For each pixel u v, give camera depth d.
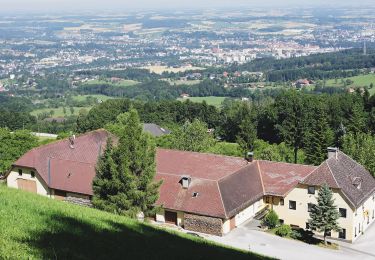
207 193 56.62
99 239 24.42
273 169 65.31
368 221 61.72
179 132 92.44
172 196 57.66
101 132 74.25
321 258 49.84
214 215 54.44
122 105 157.75
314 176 58.84
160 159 66.56
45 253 19.70
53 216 26.48
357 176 61.19
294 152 96.81
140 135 45.75
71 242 22.58
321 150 88.81
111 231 26.89
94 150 70.25
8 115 172.50
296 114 111.38
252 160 65.94
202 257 26.41
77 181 63.50
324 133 89.56
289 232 55.78
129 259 22.53
